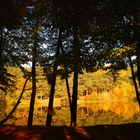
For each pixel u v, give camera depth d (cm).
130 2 1055
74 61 1474
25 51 2119
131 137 1264
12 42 2092
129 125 1440
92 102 10394
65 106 7900
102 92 11338
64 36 1755
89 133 1284
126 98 10969
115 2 1071
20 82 6425
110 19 1143
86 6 1091
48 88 8169
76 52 1471
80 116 4266
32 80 2170
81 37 1567
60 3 1113
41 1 1342
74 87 1930
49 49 2117
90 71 1505
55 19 1205
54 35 2027
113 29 1214
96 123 3145
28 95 6681
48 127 1363
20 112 4884
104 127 1397
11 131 1261
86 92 11294
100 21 1152
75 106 1923
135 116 3859
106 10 1096
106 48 1395
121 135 1280
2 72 2028
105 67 1559
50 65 2003
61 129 1316
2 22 1210
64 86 9069
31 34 2089
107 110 5819
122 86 11062
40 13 1416
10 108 5806
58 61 1573
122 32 1214
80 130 1327
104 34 1250
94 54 1424
